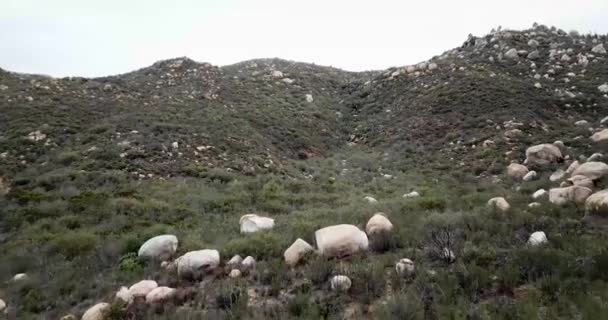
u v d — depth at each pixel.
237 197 14.29
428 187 15.53
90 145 19.95
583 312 4.05
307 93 40.75
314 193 15.84
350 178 19.64
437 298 4.79
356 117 35.53
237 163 20.44
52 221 11.34
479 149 20.05
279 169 21.23
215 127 25.38
